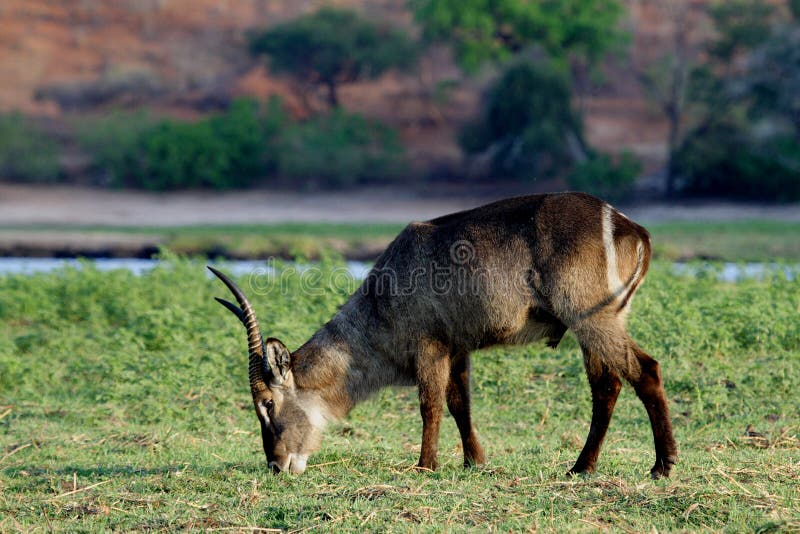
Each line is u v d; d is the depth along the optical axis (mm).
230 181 119188
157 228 96000
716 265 44500
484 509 17984
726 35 115438
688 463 20938
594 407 20719
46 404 29344
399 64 136000
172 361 30406
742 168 107062
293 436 21719
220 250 83312
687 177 110062
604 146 120312
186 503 19203
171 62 149000
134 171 119250
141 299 42156
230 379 29969
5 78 143250
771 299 36281
